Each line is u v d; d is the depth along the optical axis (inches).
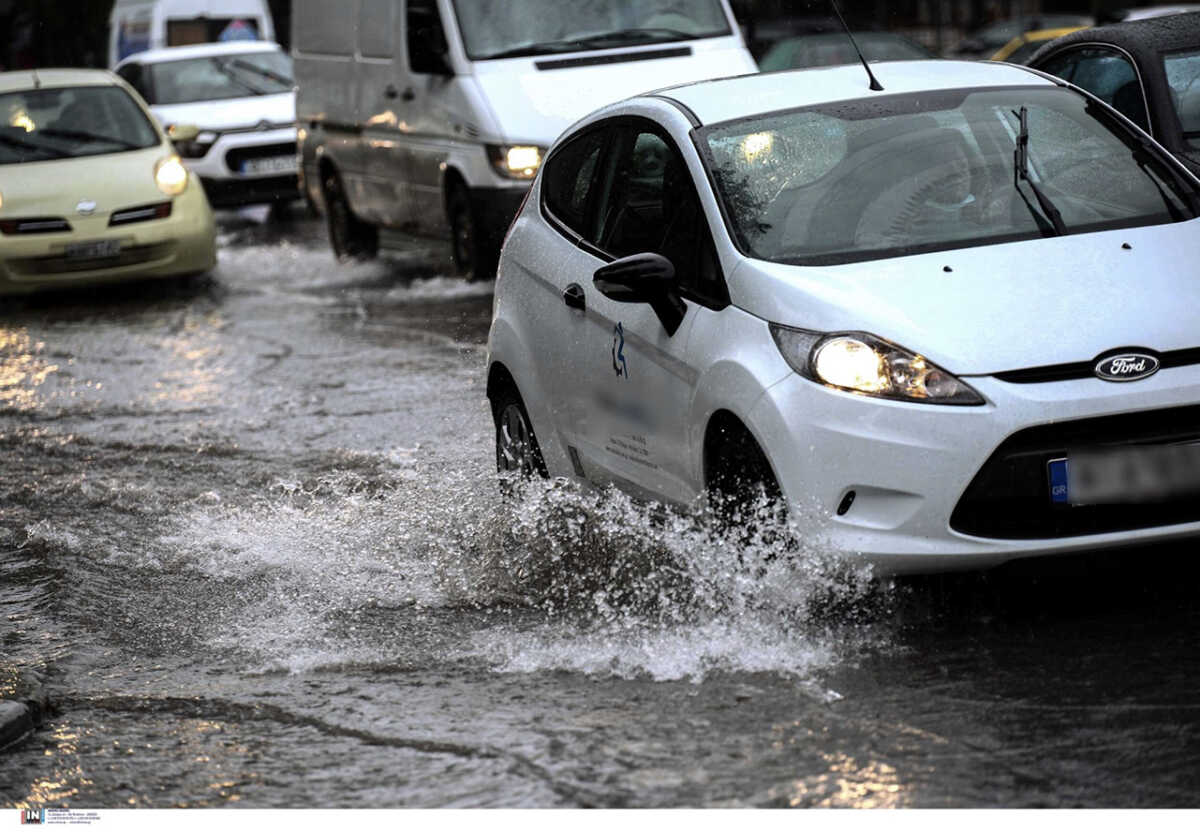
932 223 269.1
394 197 728.3
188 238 747.4
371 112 735.7
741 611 255.8
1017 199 274.2
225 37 1412.4
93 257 730.2
